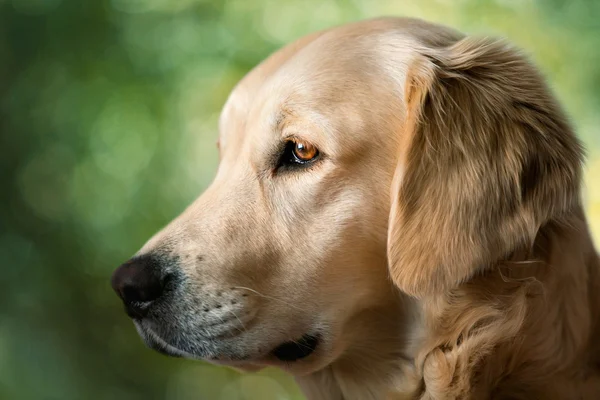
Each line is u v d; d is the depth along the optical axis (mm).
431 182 3188
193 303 3266
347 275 3318
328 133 3256
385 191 3305
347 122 3277
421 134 3240
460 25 9305
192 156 9703
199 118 9672
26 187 9625
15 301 9445
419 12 9359
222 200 3389
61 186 9719
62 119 9672
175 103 9664
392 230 3166
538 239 3301
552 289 3295
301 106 3287
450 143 3248
